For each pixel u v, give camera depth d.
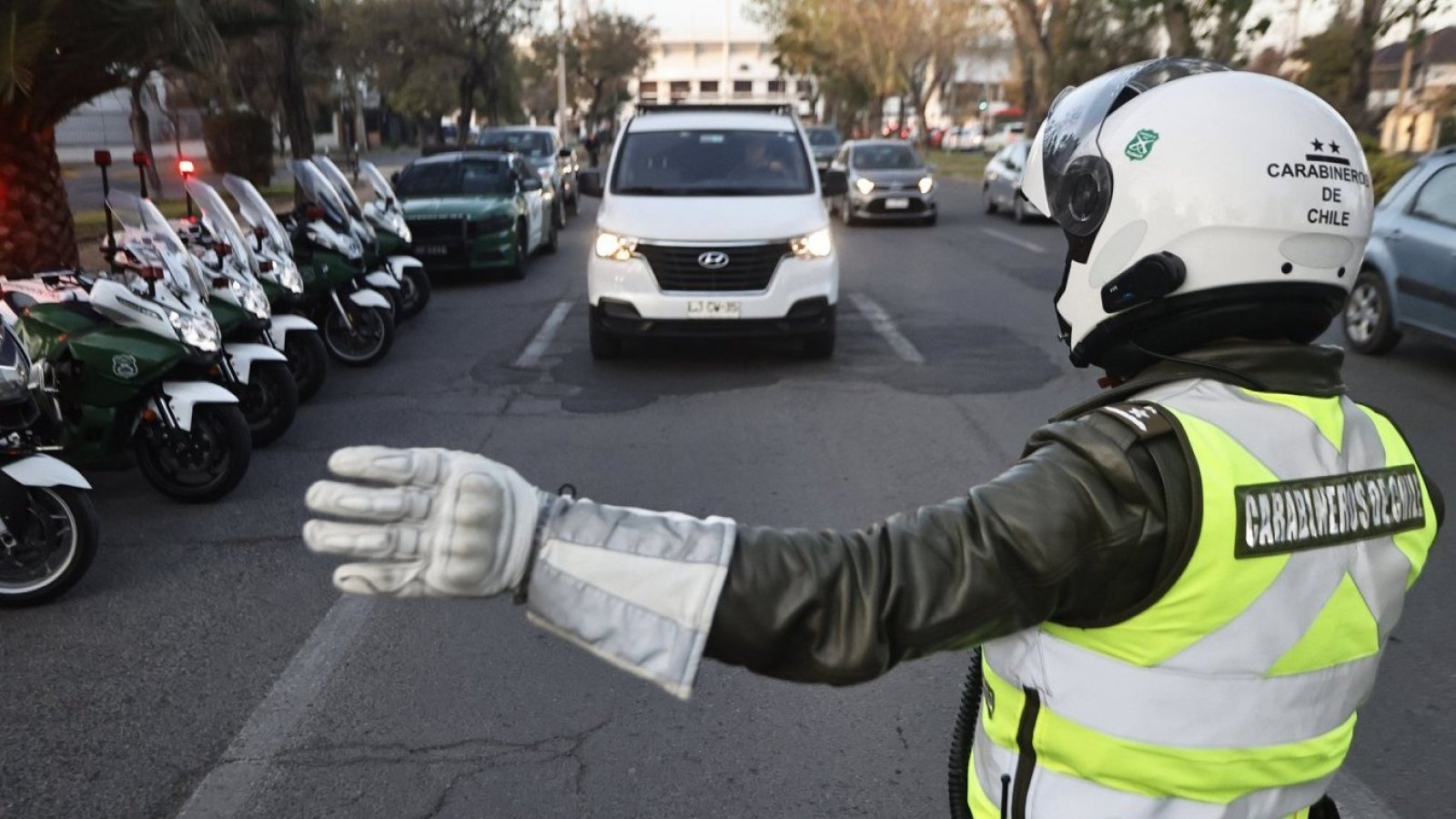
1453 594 4.41
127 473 6.45
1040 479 1.13
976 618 1.09
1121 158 1.25
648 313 8.48
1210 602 1.11
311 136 18.70
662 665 1.05
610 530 1.07
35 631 4.33
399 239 10.81
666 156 9.52
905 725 3.56
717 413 7.52
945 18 49.00
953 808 1.55
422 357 9.52
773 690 3.77
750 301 8.44
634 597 1.06
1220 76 1.28
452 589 1.00
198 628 4.32
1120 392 1.26
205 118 25.11
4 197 9.20
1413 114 29.53
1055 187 1.36
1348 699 1.23
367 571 1.00
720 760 3.37
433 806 3.14
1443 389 7.88
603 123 68.75
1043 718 1.21
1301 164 1.19
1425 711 3.58
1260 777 1.18
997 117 76.19
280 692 3.81
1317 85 22.98
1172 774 1.16
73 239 9.80
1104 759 1.17
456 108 44.06
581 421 7.37
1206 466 1.11
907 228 20.50
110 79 9.25
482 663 3.98
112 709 3.71
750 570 1.08
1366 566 1.21
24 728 3.60
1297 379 1.22
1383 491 1.24
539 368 9.02
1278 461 1.16
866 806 3.13
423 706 3.70
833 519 5.46
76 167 29.98
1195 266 1.19
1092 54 26.42
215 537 5.34
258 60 23.31
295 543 5.24
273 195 24.16
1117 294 1.24
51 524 4.58
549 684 3.82
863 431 7.01
